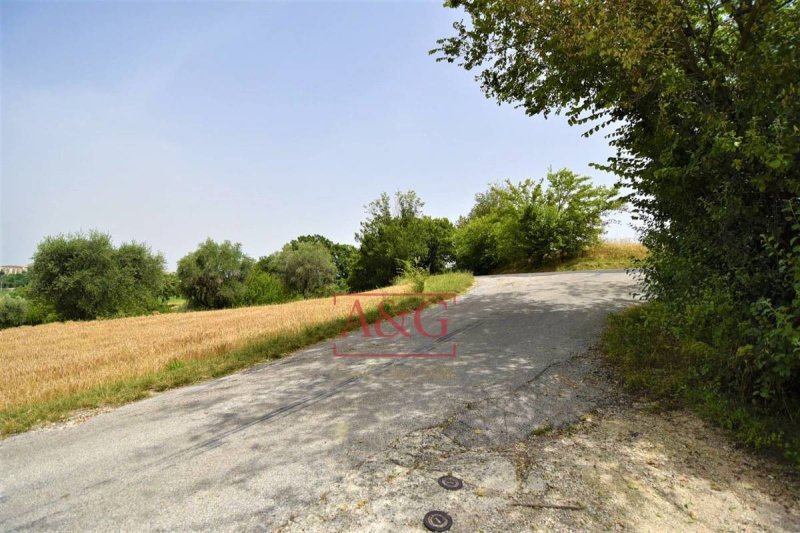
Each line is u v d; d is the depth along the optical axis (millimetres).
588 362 6176
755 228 4070
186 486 3441
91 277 34594
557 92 8078
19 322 40031
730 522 2762
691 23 5859
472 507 2959
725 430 3938
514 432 4156
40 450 4445
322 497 3162
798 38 4078
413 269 20891
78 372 8742
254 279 47344
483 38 8547
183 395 6133
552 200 27500
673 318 4895
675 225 5293
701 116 4398
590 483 3234
